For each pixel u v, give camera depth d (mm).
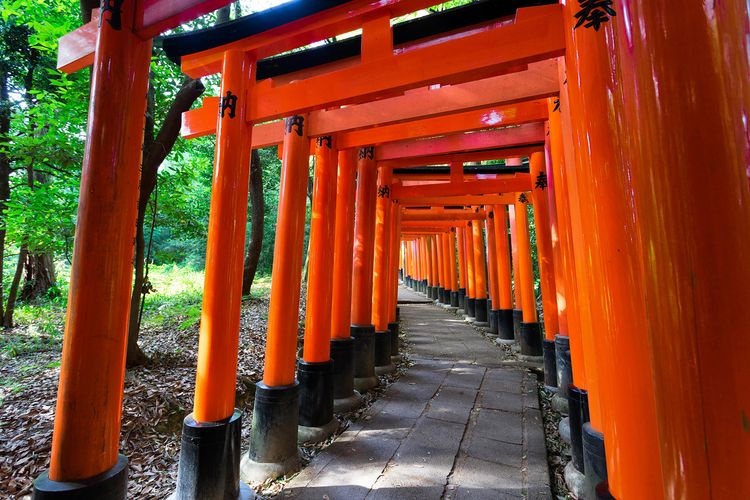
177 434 4703
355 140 5133
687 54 957
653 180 997
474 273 13352
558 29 2500
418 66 2812
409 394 5875
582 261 2934
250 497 3230
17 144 5828
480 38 2666
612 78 1861
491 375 6914
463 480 3502
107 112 2324
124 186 2369
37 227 6457
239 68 3344
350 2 2893
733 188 895
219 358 3111
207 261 3203
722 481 893
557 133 4078
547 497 3250
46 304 11344
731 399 889
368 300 6344
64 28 5656
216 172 3271
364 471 3672
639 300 1759
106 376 2221
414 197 8508
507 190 7867
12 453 3904
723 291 896
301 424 4520
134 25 2465
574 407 3566
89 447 2121
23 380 5809
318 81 3121
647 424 1735
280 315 4020
